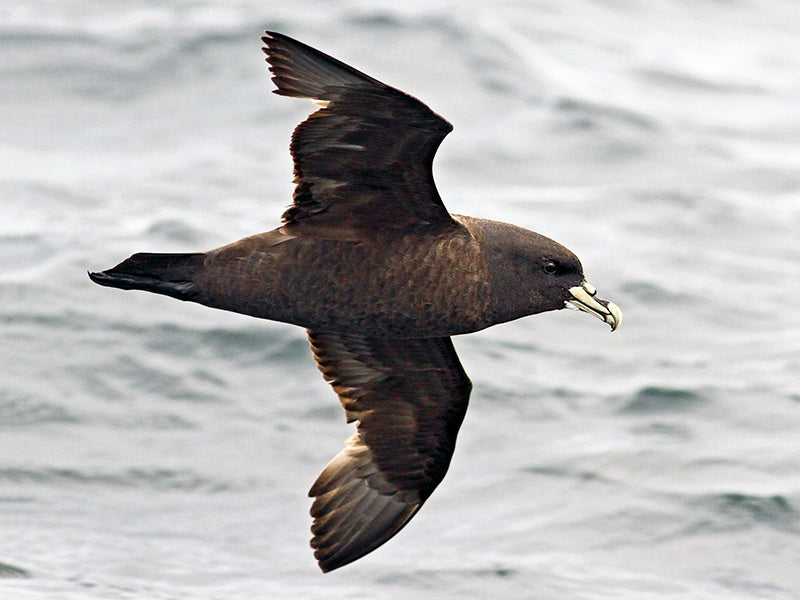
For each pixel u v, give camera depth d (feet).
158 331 57.00
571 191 76.48
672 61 98.99
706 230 72.69
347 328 34.45
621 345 59.67
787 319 62.49
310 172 32.81
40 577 41.16
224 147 78.38
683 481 47.93
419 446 38.32
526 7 104.12
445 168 77.20
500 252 34.53
